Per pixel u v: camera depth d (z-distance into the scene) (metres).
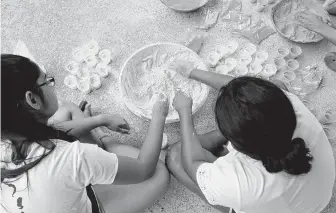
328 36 1.66
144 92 1.69
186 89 1.70
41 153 1.02
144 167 1.33
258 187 1.05
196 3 1.89
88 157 1.09
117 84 1.82
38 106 1.03
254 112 0.92
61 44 1.90
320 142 1.13
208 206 1.62
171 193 1.64
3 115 0.94
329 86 1.81
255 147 0.96
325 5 1.85
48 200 1.03
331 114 1.70
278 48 1.87
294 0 1.87
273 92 0.94
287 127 0.94
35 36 1.92
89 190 1.34
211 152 1.61
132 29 1.92
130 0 1.96
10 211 1.03
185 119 1.44
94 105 1.79
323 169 1.12
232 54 1.85
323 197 1.15
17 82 0.96
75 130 1.47
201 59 1.71
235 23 1.91
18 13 1.96
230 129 0.96
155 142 1.39
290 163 0.98
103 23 1.93
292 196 1.07
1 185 1.01
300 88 1.75
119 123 1.57
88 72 1.81
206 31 1.91
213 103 1.78
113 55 1.87
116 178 1.22
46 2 1.97
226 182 1.09
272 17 1.84
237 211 1.19
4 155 1.00
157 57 1.74
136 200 1.47
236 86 0.97
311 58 1.85
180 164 1.51
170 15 1.93
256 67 1.79
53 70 1.85
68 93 1.80
